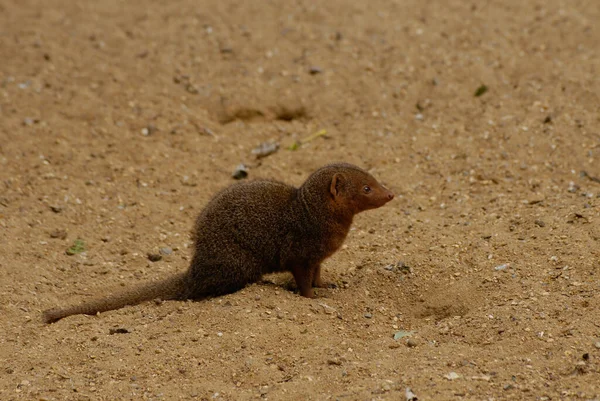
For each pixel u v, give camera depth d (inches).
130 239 494.0
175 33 741.9
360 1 796.0
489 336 354.9
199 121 626.2
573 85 619.2
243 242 409.1
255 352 354.9
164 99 647.8
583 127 569.0
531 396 306.0
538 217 464.1
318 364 344.8
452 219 489.7
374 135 602.5
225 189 424.2
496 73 654.5
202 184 559.8
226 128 627.2
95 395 331.3
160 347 362.3
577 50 679.1
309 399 317.7
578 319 354.9
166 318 388.2
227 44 721.0
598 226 437.4
